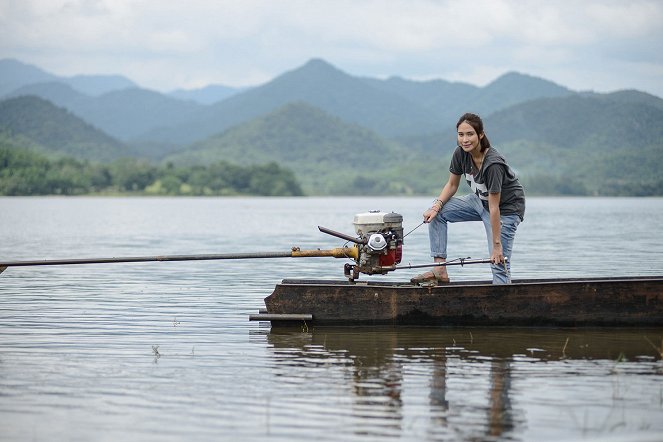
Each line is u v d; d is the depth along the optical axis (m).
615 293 11.20
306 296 11.52
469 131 11.03
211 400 7.85
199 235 39.41
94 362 9.46
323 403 7.75
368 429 7.02
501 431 6.96
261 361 9.48
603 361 9.42
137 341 10.71
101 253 26.95
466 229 43.84
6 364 9.34
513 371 8.97
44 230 43.97
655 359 9.55
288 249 29.30
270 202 158.50
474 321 11.30
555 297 11.23
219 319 12.49
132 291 16.03
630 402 7.76
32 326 11.89
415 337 10.82
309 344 10.43
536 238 34.47
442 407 7.62
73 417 7.36
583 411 7.49
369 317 11.42
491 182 11.02
